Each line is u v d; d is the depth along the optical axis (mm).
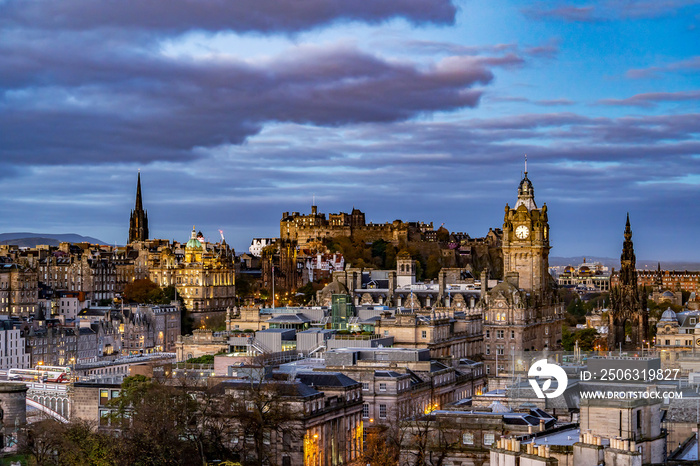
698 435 183250
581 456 155500
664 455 171000
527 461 158875
